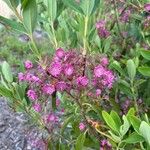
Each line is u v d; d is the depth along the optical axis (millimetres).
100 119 191
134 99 194
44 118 194
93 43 209
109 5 265
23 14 161
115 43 248
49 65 162
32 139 315
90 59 172
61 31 209
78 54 166
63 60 158
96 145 191
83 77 159
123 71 192
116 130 150
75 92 167
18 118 421
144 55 175
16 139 390
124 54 247
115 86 197
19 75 178
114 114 153
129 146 175
